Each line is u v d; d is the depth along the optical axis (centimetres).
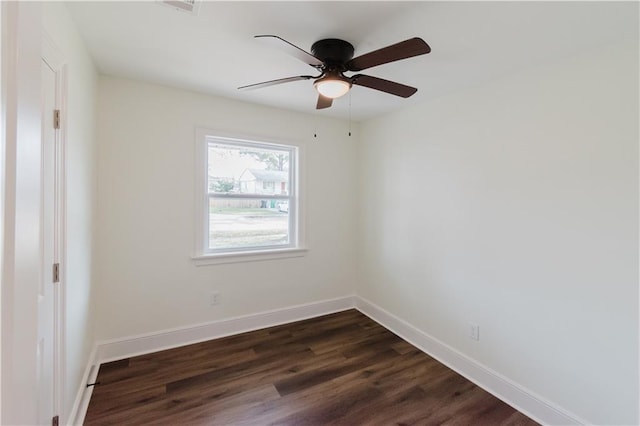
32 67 57
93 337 222
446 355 245
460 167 237
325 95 182
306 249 328
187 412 183
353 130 354
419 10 142
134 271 244
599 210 161
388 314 310
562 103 176
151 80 238
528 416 187
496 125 211
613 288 156
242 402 193
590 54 164
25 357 56
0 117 51
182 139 259
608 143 157
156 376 218
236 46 182
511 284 201
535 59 182
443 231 251
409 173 287
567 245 173
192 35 170
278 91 258
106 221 233
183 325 266
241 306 294
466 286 232
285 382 215
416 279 278
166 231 256
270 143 302
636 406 149
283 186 323
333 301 348
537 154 187
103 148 230
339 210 349
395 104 281
